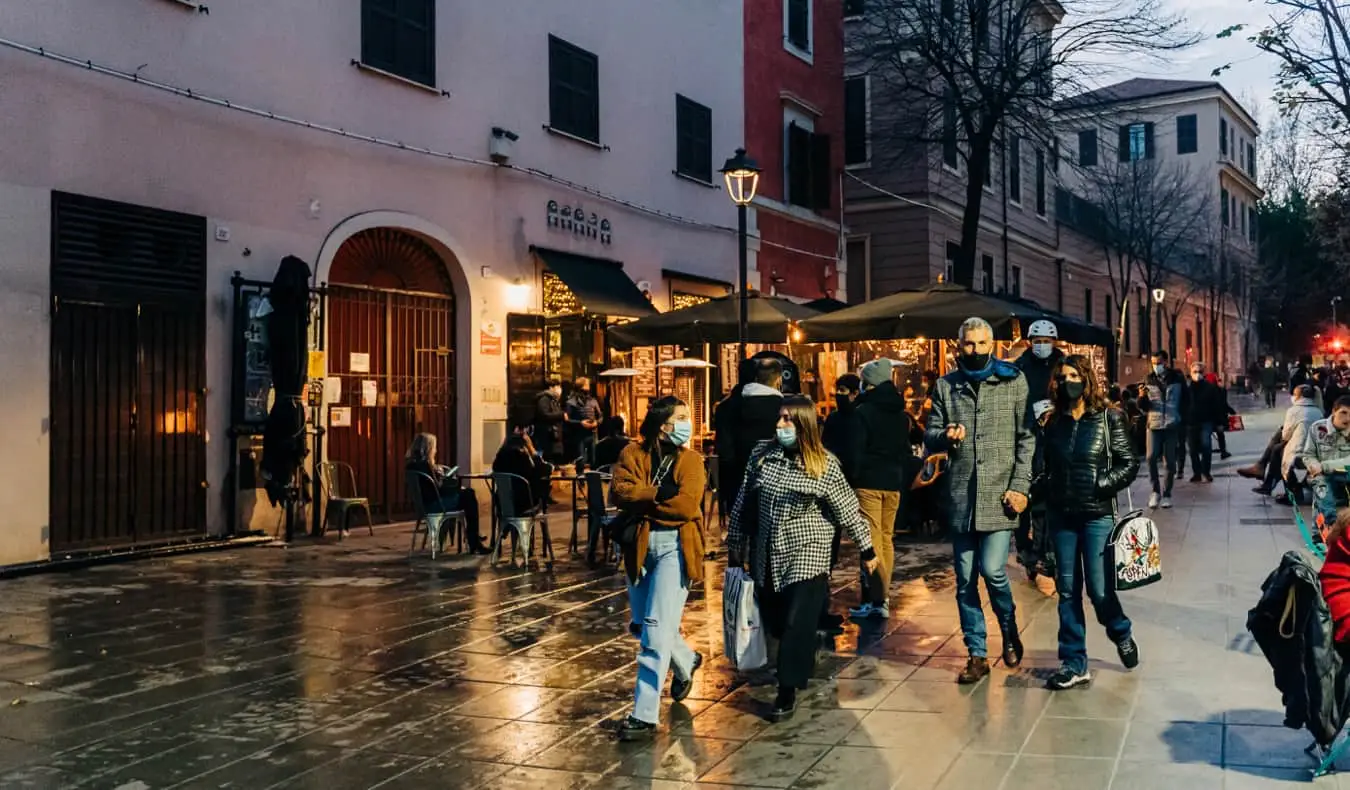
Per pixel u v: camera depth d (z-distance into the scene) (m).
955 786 4.74
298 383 12.27
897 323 13.60
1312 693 4.62
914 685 6.35
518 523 10.86
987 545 6.39
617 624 8.21
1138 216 41.84
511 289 16.12
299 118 13.12
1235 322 65.44
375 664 7.06
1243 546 11.04
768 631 6.16
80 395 10.87
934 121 25.16
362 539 12.86
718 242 21.39
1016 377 6.39
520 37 16.47
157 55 11.57
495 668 6.96
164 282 11.63
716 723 5.79
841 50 26.22
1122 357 41.94
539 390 16.55
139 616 8.47
